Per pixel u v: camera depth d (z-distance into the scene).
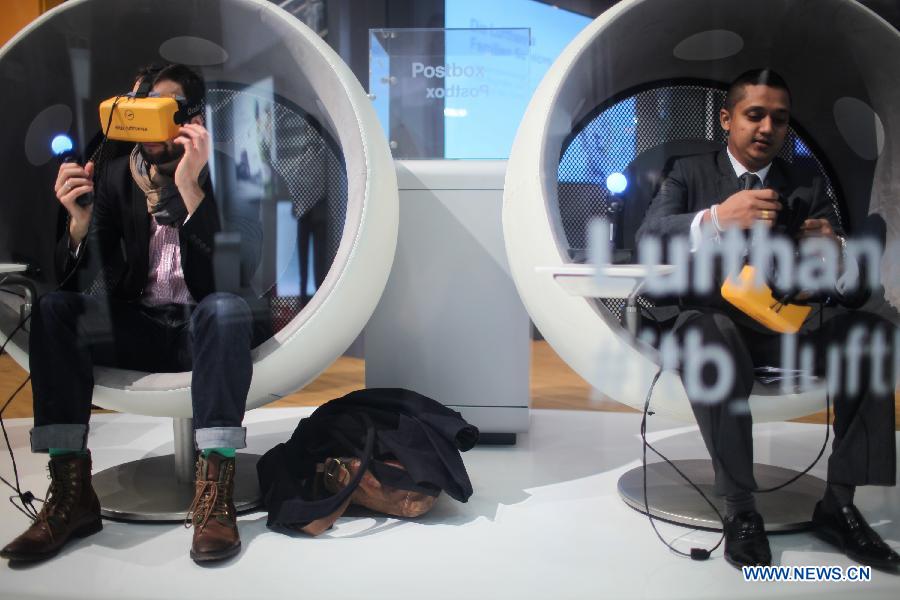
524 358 2.03
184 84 1.58
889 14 1.60
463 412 2.05
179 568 1.28
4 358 1.71
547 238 1.48
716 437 1.35
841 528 1.35
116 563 1.30
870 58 1.50
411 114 2.34
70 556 1.33
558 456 1.97
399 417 1.56
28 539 1.30
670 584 1.23
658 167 1.70
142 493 1.61
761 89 1.54
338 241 1.74
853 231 1.65
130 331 1.50
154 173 1.55
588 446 2.06
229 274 1.53
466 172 2.00
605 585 1.22
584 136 1.73
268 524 1.46
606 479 1.78
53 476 1.39
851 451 1.35
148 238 1.57
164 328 1.55
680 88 1.76
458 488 1.52
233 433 1.35
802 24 1.54
